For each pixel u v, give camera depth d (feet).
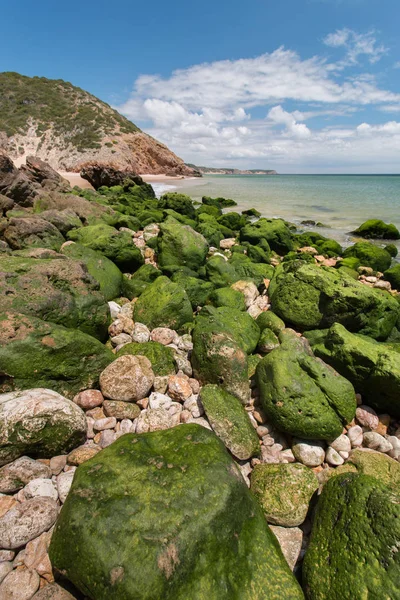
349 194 161.58
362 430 18.57
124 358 19.01
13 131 226.58
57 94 276.21
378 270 51.37
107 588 10.23
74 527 11.06
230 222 74.13
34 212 51.47
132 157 228.63
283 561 11.89
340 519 12.34
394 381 18.11
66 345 18.57
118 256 35.91
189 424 15.24
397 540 10.87
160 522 11.02
